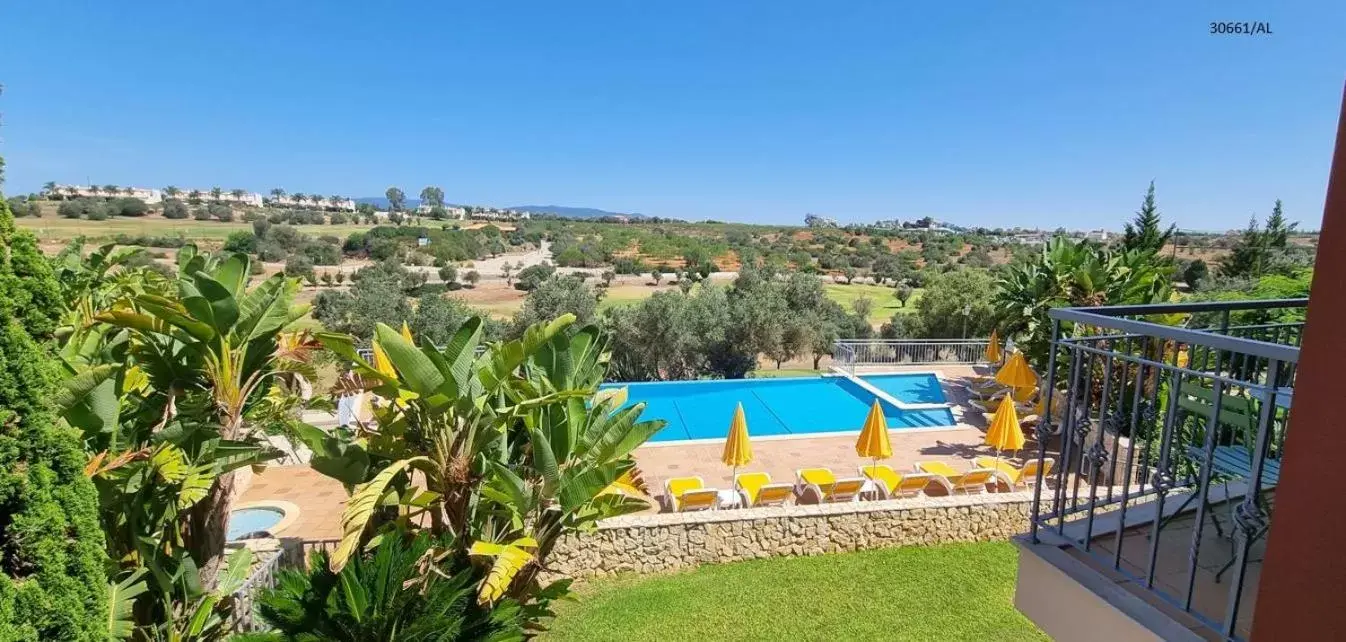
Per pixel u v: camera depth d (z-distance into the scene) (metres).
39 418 3.65
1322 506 2.10
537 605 7.18
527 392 7.00
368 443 6.95
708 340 26.81
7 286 3.66
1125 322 3.33
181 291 6.14
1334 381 2.06
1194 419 4.74
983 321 29.39
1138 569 3.67
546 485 6.77
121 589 5.33
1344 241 2.03
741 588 9.83
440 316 27.12
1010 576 10.14
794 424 18.53
